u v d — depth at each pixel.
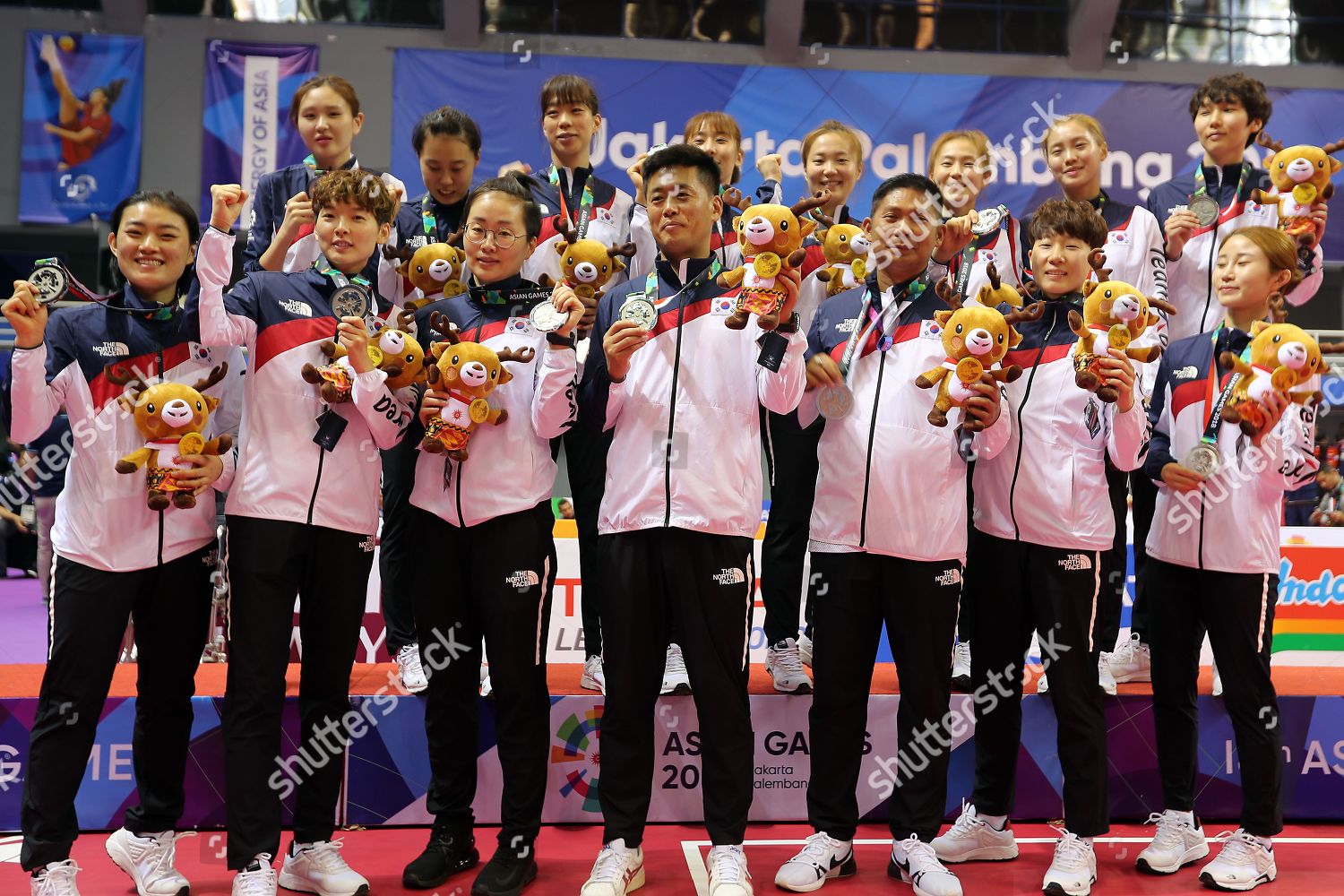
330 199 2.97
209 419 2.96
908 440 2.98
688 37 11.38
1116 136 10.80
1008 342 2.90
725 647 2.89
